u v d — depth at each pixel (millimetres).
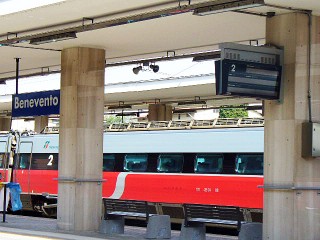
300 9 15289
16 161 34188
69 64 21031
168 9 16094
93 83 21000
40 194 33031
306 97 15516
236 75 14797
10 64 25656
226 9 15000
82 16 17688
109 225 20250
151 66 24500
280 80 15422
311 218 15508
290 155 15414
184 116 62219
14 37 20625
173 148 27844
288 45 15492
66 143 20844
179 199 27062
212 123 27375
